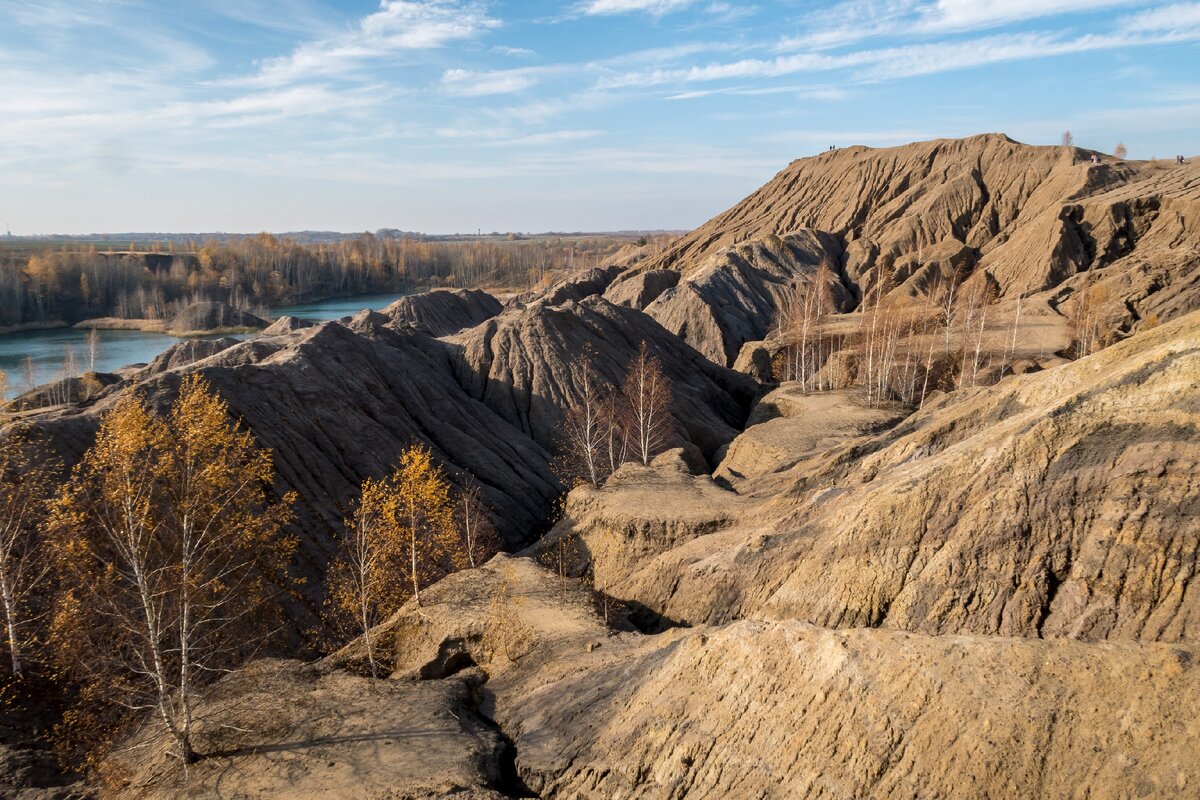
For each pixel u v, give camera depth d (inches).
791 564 1109.1
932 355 2620.6
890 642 719.1
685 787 729.0
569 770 813.9
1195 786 507.8
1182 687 564.1
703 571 1247.5
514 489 2052.2
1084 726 577.9
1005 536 878.4
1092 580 792.3
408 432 2010.3
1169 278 2992.1
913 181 5300.2
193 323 5590.6
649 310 4343.0
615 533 1512.1
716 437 2470.5
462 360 2790.4
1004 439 960.9
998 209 4616.1
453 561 1489.9
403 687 1027.9
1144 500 800.3
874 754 642.2
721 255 4820.4
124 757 904.9
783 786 670.5
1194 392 839.7
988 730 603.8
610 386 2578.7
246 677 1049.5
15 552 1058.1
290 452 1669.5
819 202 5757.9
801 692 727.7
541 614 1217.4
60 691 1005.8
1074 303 2859.3
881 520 997.8
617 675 943.0
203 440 953.5
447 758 839.7
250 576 1239.5
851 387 2650.1
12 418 1489.9
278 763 852.6
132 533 817.5
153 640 834.2
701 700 794.2
